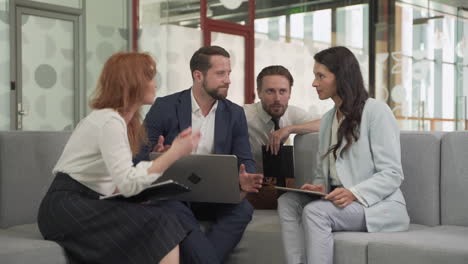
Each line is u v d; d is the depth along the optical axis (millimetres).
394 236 2297
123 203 2152
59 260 2162
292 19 8594
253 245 2680
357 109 2504
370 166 2479
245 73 8062
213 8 7590
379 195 2410
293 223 2477
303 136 3104
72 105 6238
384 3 9359
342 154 2523
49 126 6047
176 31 7129
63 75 6145
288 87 3303
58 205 2174
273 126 3357
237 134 2936
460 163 2572
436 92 9164
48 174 2793
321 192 2512
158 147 2707
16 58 5746
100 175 2209
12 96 5711
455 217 2586
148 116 2930
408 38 9297
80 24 6238
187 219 2514
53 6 5984
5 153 2625
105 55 6477
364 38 9328
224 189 2566
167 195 2178
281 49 8469
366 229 2424
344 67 2539
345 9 9133
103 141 2117
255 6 8156
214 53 2883
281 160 3074
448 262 2039
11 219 2633
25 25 5816
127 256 2115
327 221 2340
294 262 2381
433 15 9148
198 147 2881
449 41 9094
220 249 2633
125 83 2213
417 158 2662
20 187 2674
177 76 7152
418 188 2654
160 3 6934
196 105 2914
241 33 7973
